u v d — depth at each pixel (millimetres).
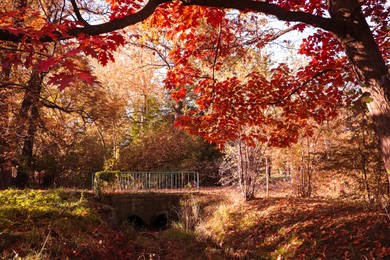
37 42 3707
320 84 7707
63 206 9836
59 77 2443
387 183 9516
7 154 13328
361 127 9414
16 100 11758
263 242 8953
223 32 8125
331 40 7590
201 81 7949
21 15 4254
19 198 10156
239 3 4680
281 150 12938
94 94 12594
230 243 9680
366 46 4609
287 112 8008
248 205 11680
